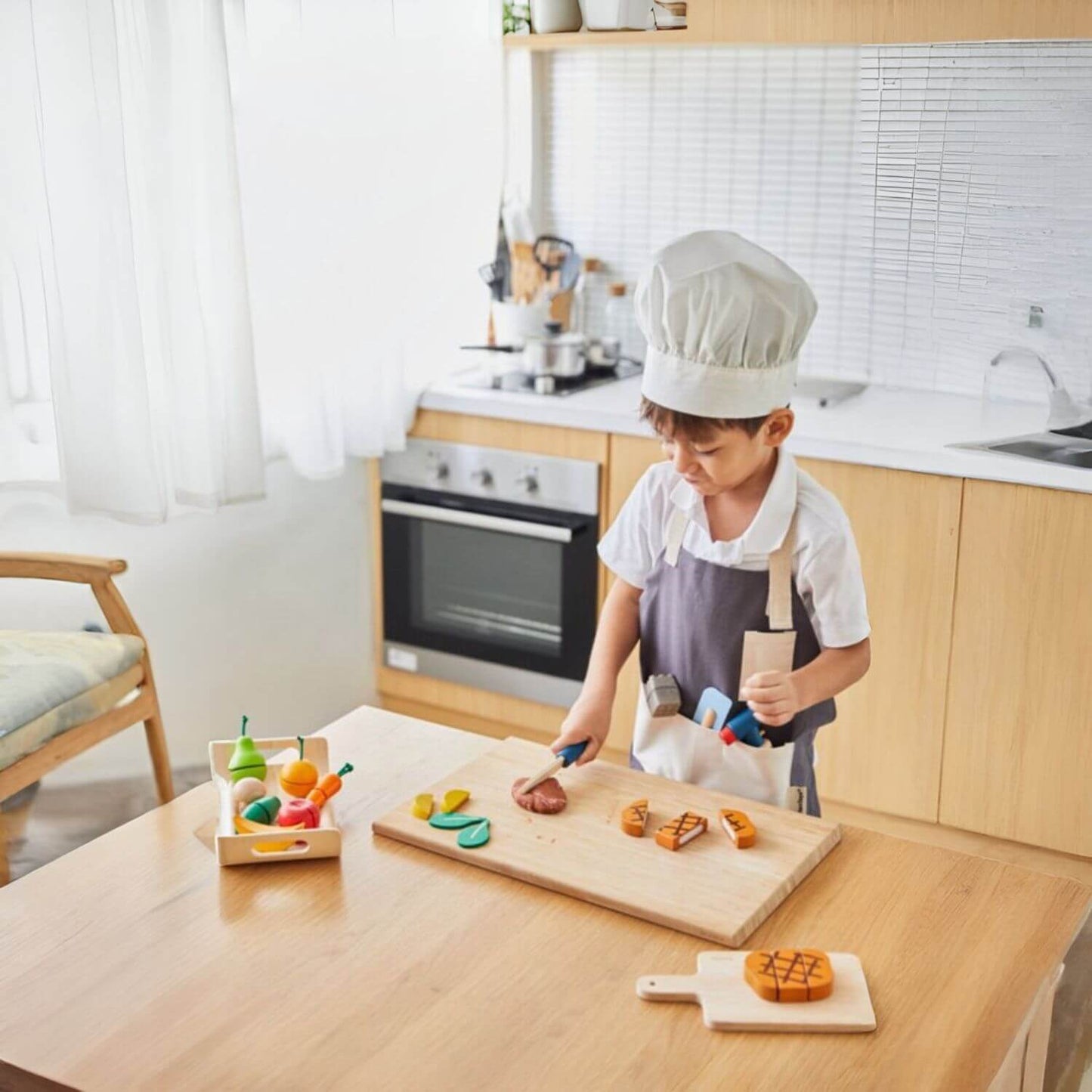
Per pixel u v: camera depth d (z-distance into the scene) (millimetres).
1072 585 2551
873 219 3146
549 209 3596
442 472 3225
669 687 1890
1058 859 2721
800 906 1466
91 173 2381
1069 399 2830
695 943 1395
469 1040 1258
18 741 2168
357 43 2857
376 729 1883
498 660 3271
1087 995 2434
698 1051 1244
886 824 2885
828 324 3277
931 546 2666
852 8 2717
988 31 2604
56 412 2465
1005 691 2666
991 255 3002
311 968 1359
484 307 3408
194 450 2633
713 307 1654
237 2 2604
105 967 1364
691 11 2883
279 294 2840
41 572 2379
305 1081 1206
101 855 1569
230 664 3100
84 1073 1219
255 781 1665
